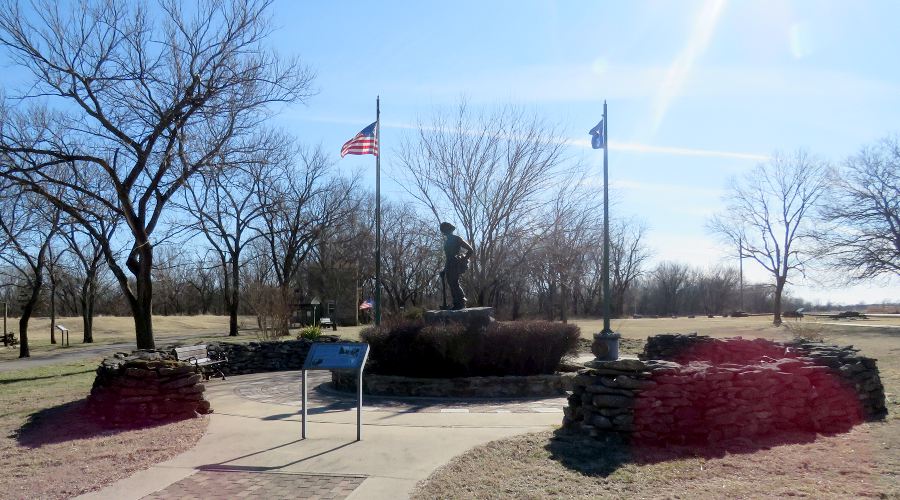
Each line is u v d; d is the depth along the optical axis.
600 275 70.75
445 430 8.70
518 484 6.17
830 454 7.20
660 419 7.63
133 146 18.94
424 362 13.05
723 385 7.96
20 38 17.31
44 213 25.67
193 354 15.50
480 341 12.71
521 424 9.11
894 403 10.57
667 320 61.28
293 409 10.72
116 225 28.44
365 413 10.20
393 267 50.66
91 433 9.06
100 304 79.12
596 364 8.16
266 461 7.23
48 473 7.07
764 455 7.14
